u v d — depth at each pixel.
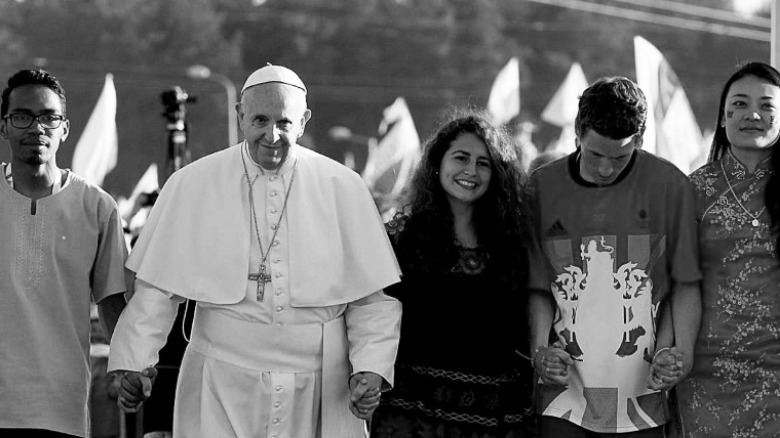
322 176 9.38
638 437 9.55
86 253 9.52
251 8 89.94
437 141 9.65
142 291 9.23
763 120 9.51
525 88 89.38
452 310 9.44
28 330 9.28
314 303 9.10
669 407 9.94
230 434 9.08
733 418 9.60
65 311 9.41
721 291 9.61
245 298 9.09
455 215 9.64
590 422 9.49
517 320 9.61
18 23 83.50
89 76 82.69
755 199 9.59
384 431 9.56
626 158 9.25
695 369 9.75
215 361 9.13
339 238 9.28
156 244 9.23
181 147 14.76
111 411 14.82
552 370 9.32
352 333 9.32
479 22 91.19
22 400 9.24
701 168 9.87
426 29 90.44
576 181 9.59
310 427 9.20
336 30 89.69
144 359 9.02
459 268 9.50
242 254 9.11
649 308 9.52
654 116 14.02
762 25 62.12
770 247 9.52
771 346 9.52
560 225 9.60
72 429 9.44
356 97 88.25
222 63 86.12
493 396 9.46
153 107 82.25
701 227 9.68
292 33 89.19
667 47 92.75
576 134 9.36
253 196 9.23
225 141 81.44
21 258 9.34
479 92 88.69
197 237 9.20
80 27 83.69
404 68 89.94
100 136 15.89
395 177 12.43
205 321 9.23
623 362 9.47
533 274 9.66
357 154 81.25
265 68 9.09
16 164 9.41
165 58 84.62
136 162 79.38
